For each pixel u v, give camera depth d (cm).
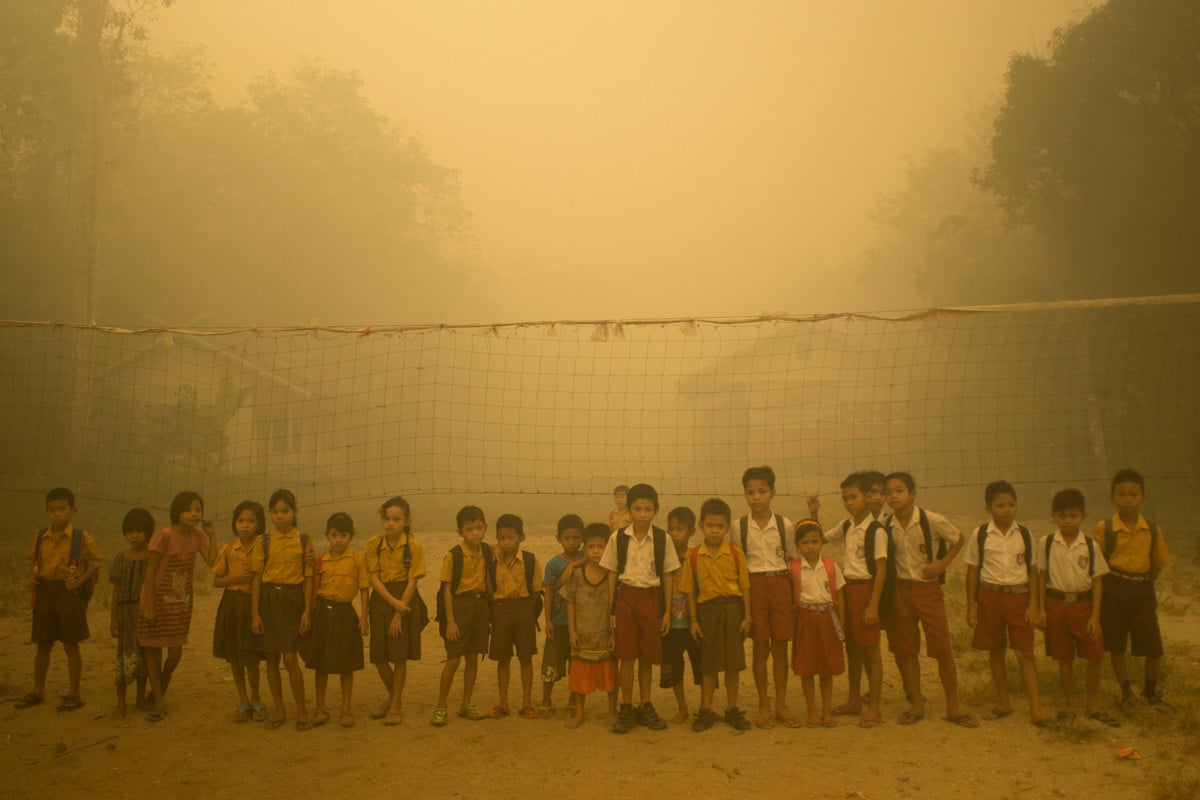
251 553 571
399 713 578
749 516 579
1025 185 2220
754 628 562
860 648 589
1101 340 2158
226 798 449
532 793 451
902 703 615
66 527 620
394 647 568
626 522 798
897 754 504
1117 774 467
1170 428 2069
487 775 478
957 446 2342
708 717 557
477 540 583
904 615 567
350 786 464
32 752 519
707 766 487
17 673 702
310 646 564
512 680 699
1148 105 2033
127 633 585
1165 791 435
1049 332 2480
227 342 2655
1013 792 446
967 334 2666
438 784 465
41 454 2058
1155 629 570
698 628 559
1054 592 573
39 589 611
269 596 564
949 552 561
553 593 599
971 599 581
